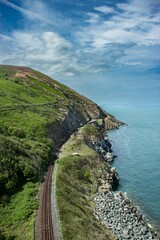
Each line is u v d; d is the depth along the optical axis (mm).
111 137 165750
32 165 61969
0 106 109562
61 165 72938
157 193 75625
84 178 73875
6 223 43000
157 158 115125
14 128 83875
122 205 62969
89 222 48469
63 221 43156
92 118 198625
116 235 49812
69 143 101625
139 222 56688
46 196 51438
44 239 38469
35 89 170625
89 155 88062
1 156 56719
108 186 75062
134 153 124562
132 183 83750
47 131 98000
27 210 45438
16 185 54406
